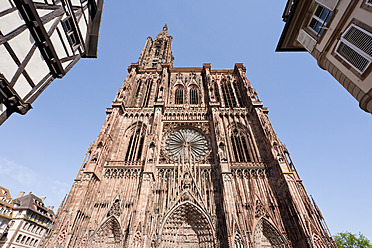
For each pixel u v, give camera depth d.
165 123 48.88
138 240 27.33
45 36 12.55
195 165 39.81
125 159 42.06
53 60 13.80
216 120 45.41
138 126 48.03
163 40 86.94
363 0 12.91
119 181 37.03
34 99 12.98
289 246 29.33
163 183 36.91
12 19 10.61
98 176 36.31
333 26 15.52
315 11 17.95
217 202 34.53
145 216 29.94
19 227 68.12
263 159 40.50
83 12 18.34
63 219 28.84
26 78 12.11
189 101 55.78
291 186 32.66
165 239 31.22
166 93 57.78
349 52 14.22
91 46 19.91
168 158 41.84
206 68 63.31
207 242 31.03
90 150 39.59
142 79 62.31
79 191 32.16
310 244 26.80
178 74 65.00
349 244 60.69
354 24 13.54
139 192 35.19
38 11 12.13
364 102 13.14
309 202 31.03
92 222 31.80
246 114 49.38
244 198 34.62
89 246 29.62
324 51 16.64
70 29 16.42
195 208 33.94
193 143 45.03
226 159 37.38
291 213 31.45
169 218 33.22
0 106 10.98
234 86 59.84
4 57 10.54
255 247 29.55
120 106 49.22
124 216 32.47
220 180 36.19
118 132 45.78
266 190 35.53
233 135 46.12
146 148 41.47
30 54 12.13
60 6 14.31
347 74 14.59
